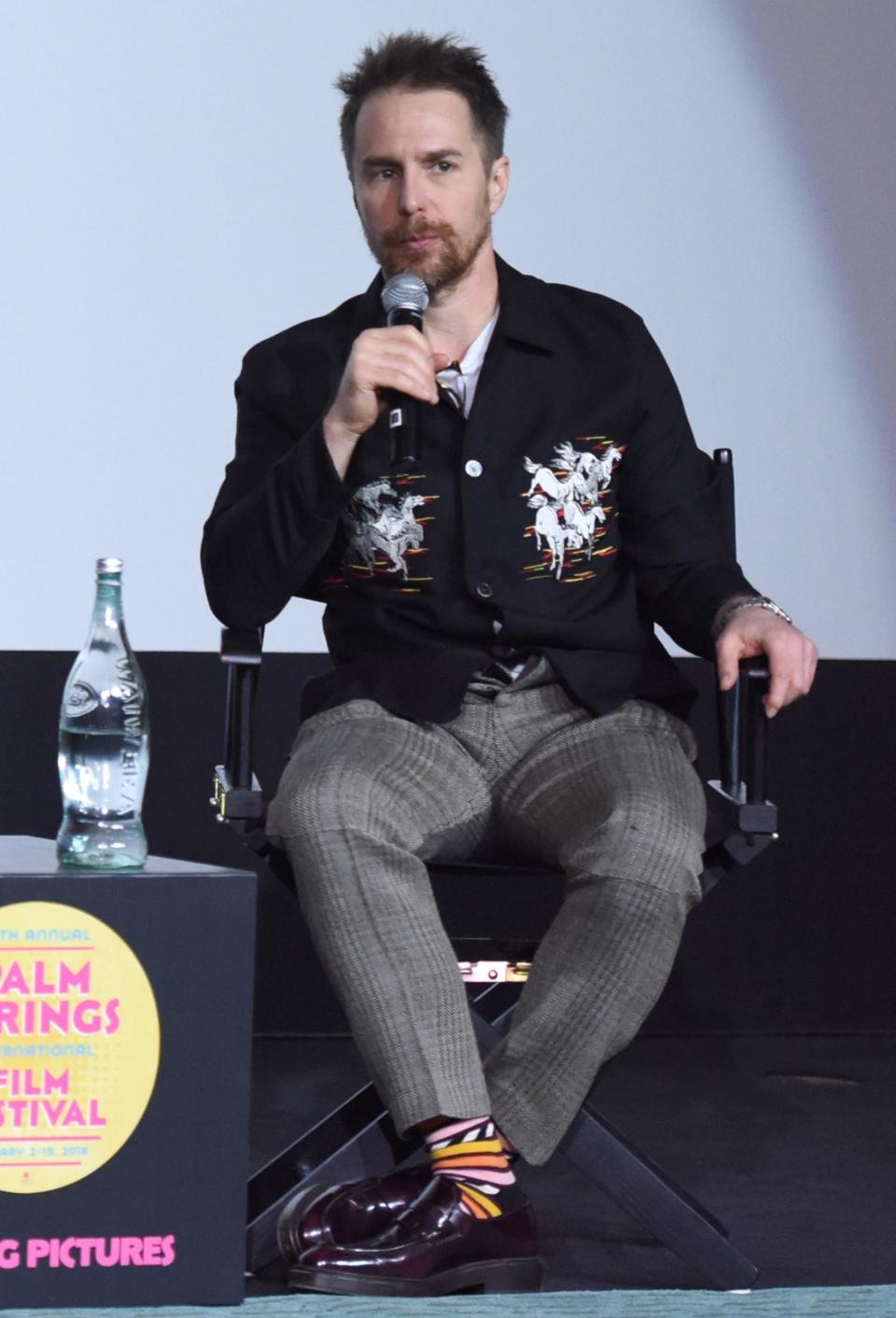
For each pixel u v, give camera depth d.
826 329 9.23
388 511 6.04
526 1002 5.32
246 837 5.56
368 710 5.81
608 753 5.71
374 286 6.27
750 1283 5.33
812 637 9.34
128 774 5.02
